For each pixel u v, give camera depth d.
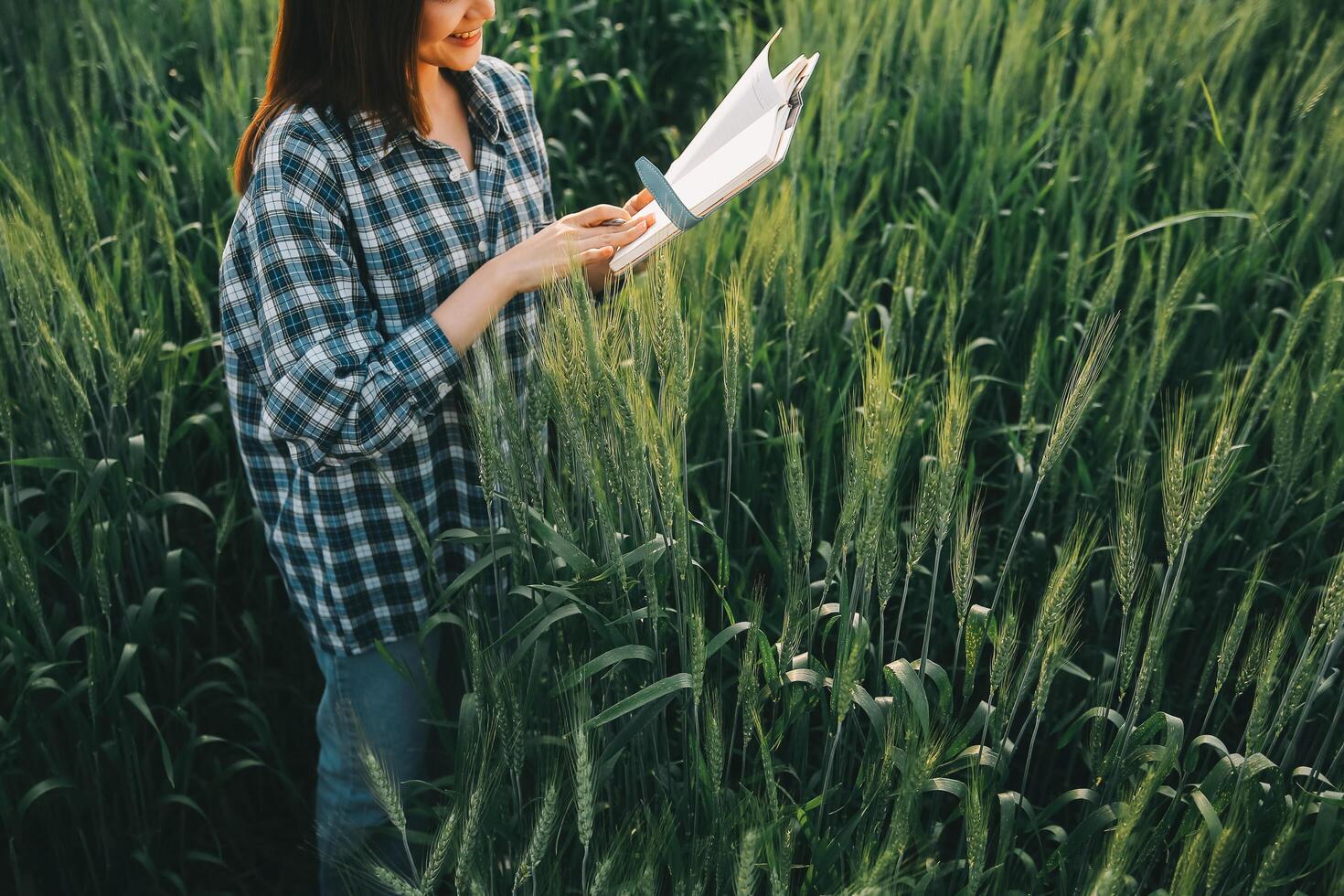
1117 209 3.71
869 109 3.99
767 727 2.24
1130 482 2.19
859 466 1.68
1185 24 4.60
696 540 2.28
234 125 3.88
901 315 2.81
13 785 2.42
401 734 2.22
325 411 1.73
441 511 2.20
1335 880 1.68
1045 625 1.73
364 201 1.81
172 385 2.64
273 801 2.87
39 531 2.49
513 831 1.93
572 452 1.99
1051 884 2.06
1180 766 2.27
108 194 3.65
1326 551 2.73
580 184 4.70
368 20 1.65
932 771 1.69
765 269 2.68
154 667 2.53
